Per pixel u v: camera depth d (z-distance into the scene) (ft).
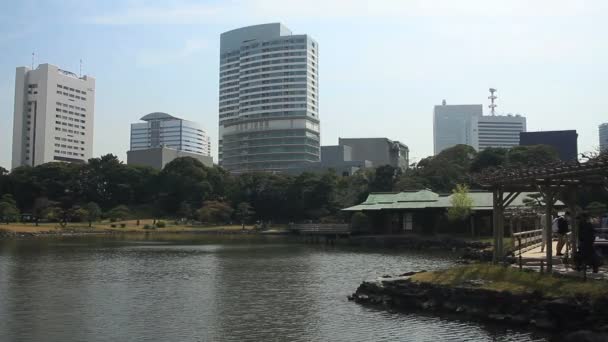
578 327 72.54
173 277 143.23
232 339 77.87
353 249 246.47
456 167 403.54
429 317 86.38
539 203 180.55
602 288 74.84
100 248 245.86
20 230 353.92
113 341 76.95
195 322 88.43
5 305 102.68
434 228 282.15
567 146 513.45
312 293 116.26
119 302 106.11
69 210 432.25
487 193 267.18
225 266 169.99
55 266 168.35
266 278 141.08
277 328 83.71
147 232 393.29
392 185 416.05
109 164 517.14
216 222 444.96
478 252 182.70
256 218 468.34
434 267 162.91
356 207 306.96
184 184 494.59
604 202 216.95
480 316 82.84
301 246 266.16
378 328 81.46
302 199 448.24
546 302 76.02
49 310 98.07
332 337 77.82
